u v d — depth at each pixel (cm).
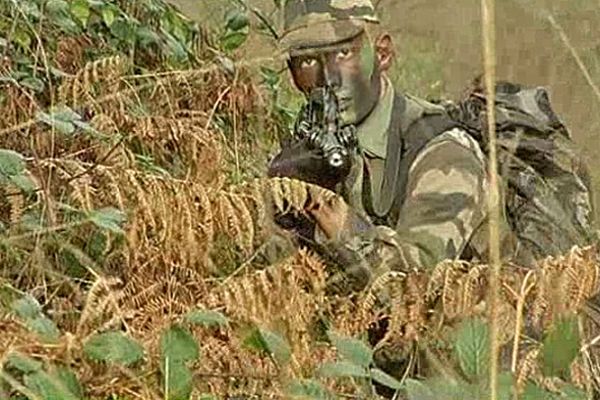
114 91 695
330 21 663
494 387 373
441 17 880
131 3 828
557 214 621
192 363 448
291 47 671
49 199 534
